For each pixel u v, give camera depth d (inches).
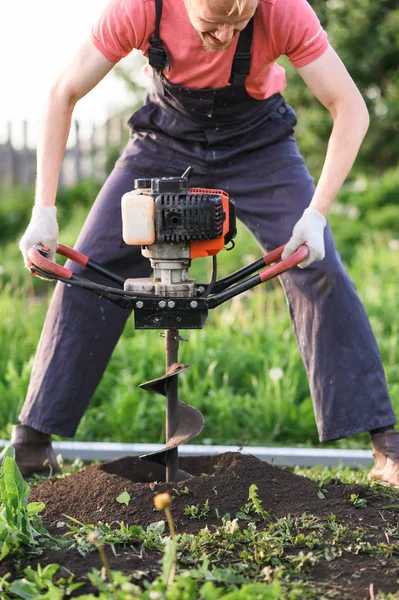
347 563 131.3
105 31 159.8
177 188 142.3
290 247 154.1
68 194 721.6
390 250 480.1
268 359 298.8
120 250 186.5
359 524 146.1
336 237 530.3
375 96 741.3
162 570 125.9
